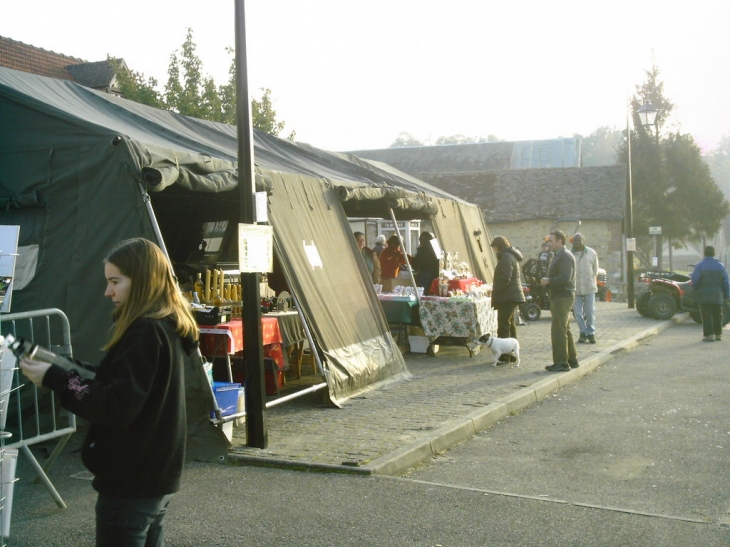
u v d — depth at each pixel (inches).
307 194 379.2
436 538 179.6
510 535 181.2
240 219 259.1
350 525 188.4
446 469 242.1
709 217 1686.8
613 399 358.9
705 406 336.8
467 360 469.4
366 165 585.9
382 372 378.9
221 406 266.4
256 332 255.1
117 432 106.3
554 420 316.2
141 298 110.7
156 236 263.0
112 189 267.6
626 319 746.2
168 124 408.5
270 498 209.0
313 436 272.1
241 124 257.3
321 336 335.9
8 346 105.0
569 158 2070.6
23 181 279.1
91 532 184.2
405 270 585.6
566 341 422.9
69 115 276.4
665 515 195.0
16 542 177.5
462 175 1524.4
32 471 233.5
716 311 580.7
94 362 261.4
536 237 1366.9
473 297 486.6
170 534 182.9
